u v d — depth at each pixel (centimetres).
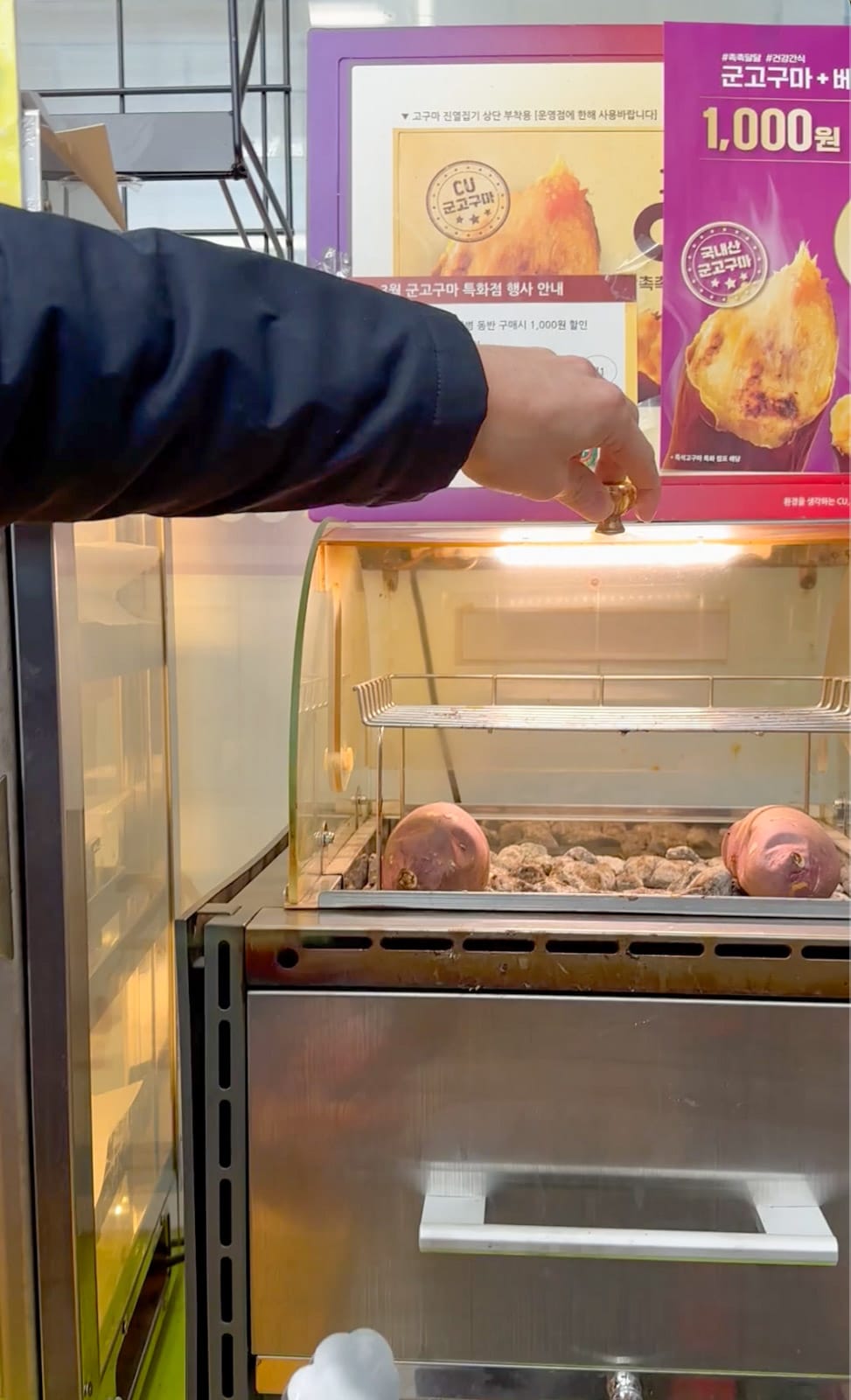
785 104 88
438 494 93
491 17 113
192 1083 69
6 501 47
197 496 50
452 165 89
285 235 116
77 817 78
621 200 89
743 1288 67
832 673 104
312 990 68
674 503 91
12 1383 77
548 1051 67
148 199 121
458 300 90
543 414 55
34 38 115
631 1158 67
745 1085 66
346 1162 68
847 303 89
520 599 109
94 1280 81
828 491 91
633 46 88
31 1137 76
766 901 72
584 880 89
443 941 67
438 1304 68
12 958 75
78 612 81
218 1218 69
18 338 43
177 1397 92
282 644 134
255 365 47
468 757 118
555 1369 68
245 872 85
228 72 114
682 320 90
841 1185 67
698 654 109
